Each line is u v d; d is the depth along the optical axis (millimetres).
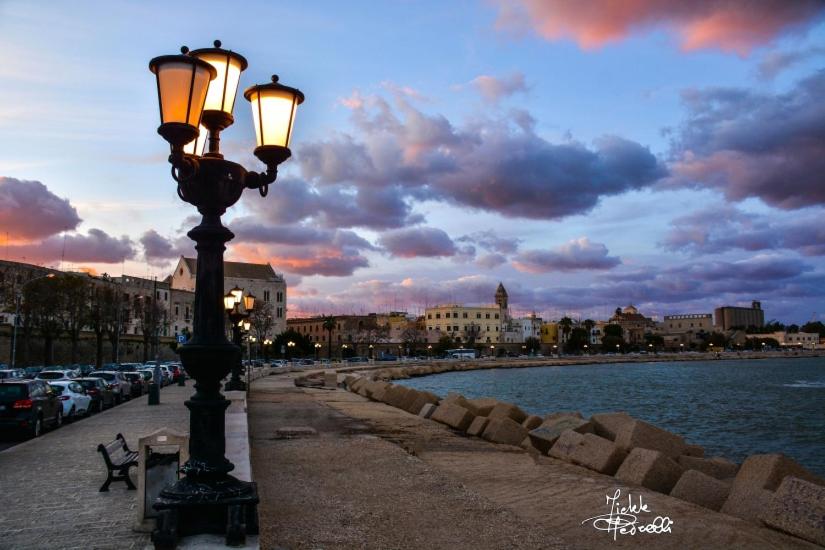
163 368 51031
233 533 4773
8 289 70875
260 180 5496
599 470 14500
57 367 50969
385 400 34250
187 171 4758
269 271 149625
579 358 171875
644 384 77312
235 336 29141
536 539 8117
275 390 41812
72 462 13688
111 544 7758
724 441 27328
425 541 8016
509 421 19969
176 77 4562
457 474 14133
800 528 9211
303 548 7703
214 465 5086
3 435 19391
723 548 8812
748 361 194625
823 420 35906
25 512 9312
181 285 138125
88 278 94625
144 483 8273
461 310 199250
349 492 10859
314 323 189000
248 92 5512
